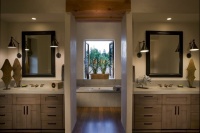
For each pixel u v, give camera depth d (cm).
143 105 359
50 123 364
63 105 362
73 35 368
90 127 384
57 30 415
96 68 613
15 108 364
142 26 409
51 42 413
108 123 409
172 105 360
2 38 394
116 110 514
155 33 410
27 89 370
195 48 386
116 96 545
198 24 414
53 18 377
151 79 411
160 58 413
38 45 418
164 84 409
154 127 361
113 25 597
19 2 339
